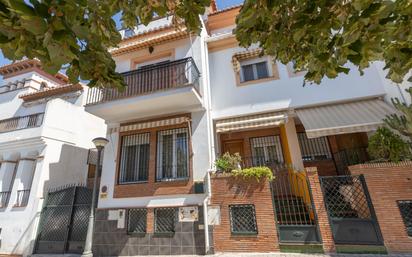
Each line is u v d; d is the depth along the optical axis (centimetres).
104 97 1077
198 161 939
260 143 1138
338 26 254
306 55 327
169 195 920
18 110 1834
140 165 1029
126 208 943
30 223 1139
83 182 1494
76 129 1545
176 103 984
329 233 712
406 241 643
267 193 802
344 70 283
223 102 1088
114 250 898
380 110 838
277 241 743
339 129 780
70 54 203
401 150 702
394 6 212
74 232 1094
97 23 314
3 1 176
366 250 669
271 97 1037
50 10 185
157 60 1182
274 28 325
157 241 866
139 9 357
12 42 202
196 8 367
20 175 1284
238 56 1145
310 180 777
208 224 830
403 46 258
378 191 700
